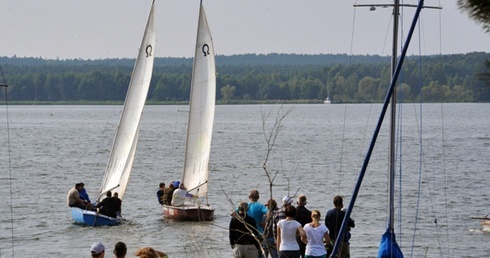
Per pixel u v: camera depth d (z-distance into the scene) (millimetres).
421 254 58062
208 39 78500
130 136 79750
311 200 86750
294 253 36562
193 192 76438
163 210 72438
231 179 109000
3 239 65312
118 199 71375
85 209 71500
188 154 76812
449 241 62969
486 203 84375
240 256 37281
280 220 36906
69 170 123438
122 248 31750
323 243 37000
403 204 83250
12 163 134750
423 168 123750
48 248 61250
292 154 153500
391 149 39531
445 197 88875
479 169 121688
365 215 75562
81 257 57719
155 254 31297
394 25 40781
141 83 81000
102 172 121125
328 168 124000
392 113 39719
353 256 56531
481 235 65375
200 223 69188
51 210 80188
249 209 39219
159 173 119375
